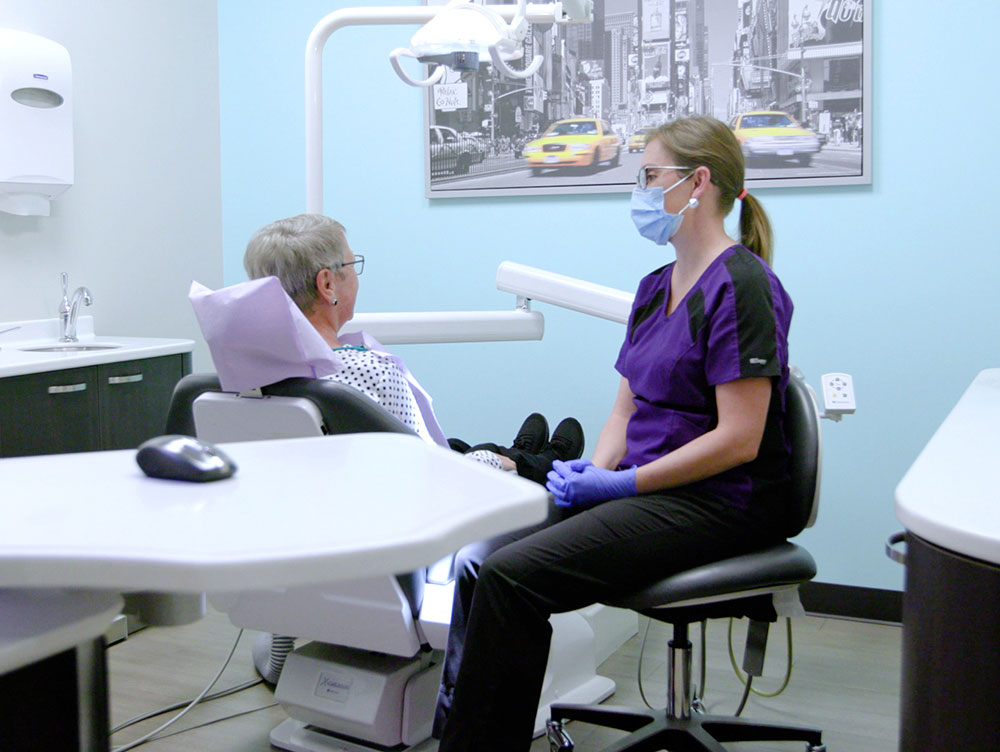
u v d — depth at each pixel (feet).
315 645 6.64
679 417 5.46
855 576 9.13
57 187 8.95
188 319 11.08
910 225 8.76
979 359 8.65
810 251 9.09
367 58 10.55
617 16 9.50
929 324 8.77
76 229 9.60
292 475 2.71
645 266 9.69
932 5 8.53
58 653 2.32
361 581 5.28
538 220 10.03
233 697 7.24
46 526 2.15
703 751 5.63
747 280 5.21
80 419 7.99
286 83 10.98
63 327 9.16
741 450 5.13
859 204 8.90
